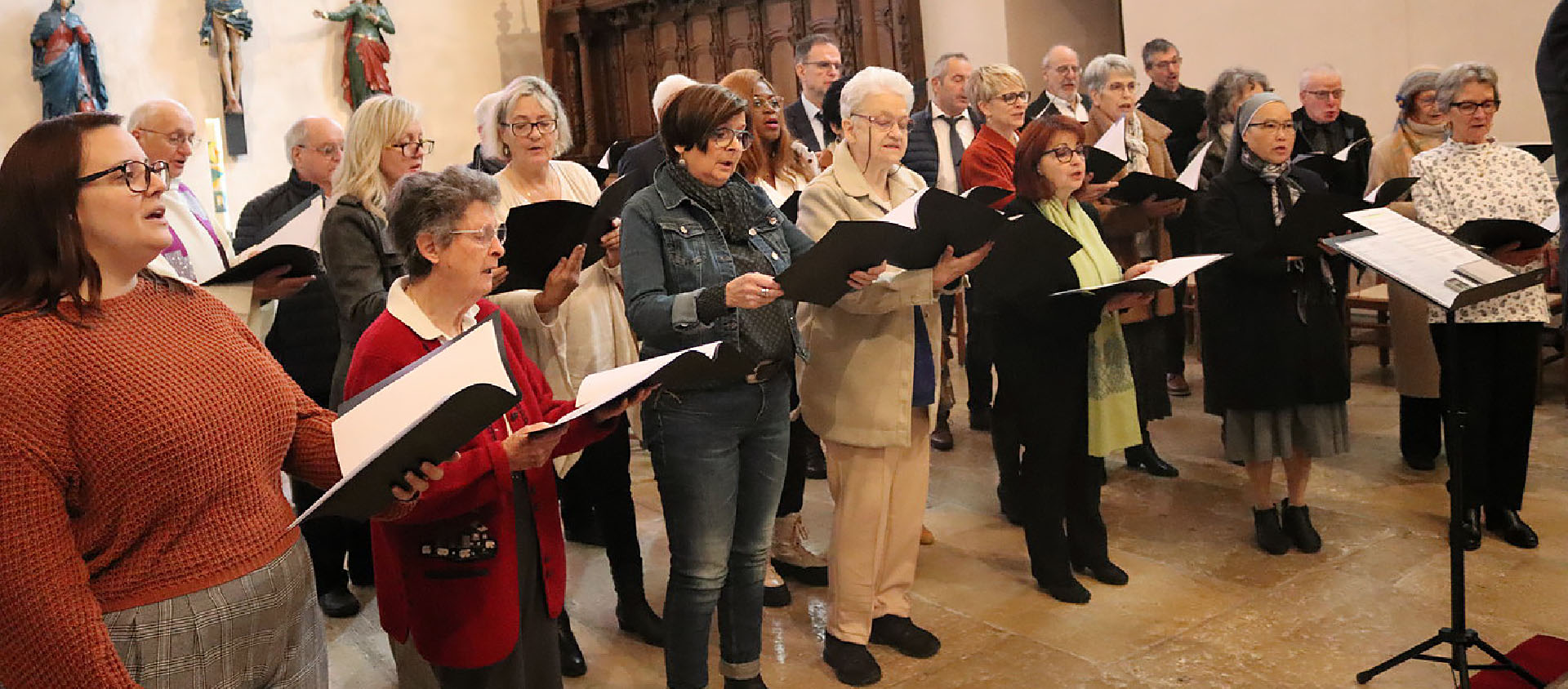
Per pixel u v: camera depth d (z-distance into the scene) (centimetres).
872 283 297
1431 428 478
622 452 357
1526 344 393
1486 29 648
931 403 330
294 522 170
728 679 301
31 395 152
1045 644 345
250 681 174
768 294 254
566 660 341
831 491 330
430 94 1035
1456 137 418
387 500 180
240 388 174
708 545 282
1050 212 364
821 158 479
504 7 1072
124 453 158
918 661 339
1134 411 381
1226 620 354
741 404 278
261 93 945
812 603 387
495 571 216
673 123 276
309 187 437
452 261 220
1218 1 745
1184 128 626
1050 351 358
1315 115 557
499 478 204
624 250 278
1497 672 308
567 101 1084
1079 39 863
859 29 900
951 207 271
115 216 162
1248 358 392
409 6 1021
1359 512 439
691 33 1016
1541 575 373
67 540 155
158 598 164
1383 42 683
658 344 275
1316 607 360
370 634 377
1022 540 432
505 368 185
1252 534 425
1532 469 472
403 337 221
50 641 151
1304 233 363
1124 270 480
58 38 820
